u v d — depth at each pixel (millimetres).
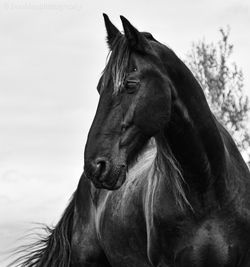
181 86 5492
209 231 5641
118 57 5270
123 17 5312
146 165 6215
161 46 5516
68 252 6938
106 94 5266
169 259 5777
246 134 14320
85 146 5277
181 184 5598
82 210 6875
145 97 5227
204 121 5590
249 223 5723
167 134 5547
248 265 5793
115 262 6535
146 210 5914
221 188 5633
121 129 5223
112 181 5195
